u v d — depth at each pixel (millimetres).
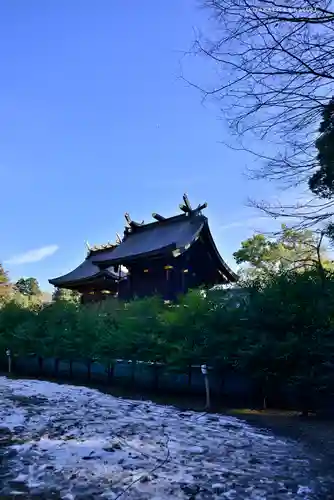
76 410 6887
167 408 7105
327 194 5250
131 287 17828
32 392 9078
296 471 3684
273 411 6734
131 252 18812
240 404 7344
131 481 3428
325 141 4320
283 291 6914
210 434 5141
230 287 8070
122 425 5680
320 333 6449
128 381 9766
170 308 9227
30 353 12742
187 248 16266
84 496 3100
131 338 9375
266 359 6676
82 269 23188
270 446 4559
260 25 3561
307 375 6371
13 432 5277
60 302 12703
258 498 3059
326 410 6324
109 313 10805
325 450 4340
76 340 11047
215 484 3350
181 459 4066
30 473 3648
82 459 4066
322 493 3164
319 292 6609
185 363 8164
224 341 7441
